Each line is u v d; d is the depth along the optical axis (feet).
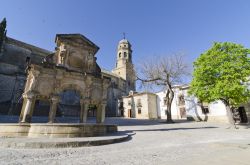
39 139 27.25
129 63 192.75
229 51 59.93
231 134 39.55
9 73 100.22
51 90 41.04
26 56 111.96
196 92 61.87
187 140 31.63
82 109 45.75
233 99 55.31
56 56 46.26
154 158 17.90
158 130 48.60
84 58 50.83
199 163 14.11
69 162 16.55
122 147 24.84
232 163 13.83
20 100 91.86
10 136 31.42
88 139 27.35
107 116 143.33
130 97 149.59
